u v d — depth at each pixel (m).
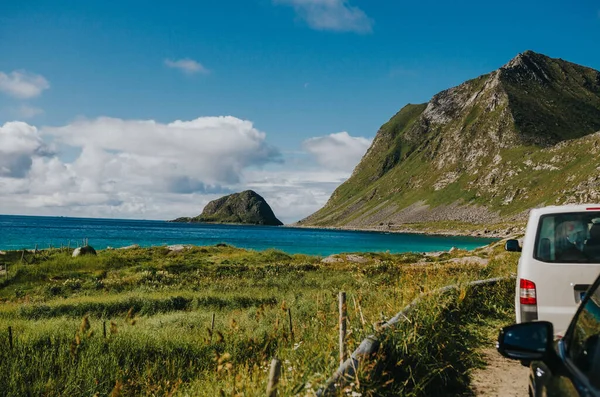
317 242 114.12
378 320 6.54
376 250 85.44
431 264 30.17
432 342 6.90
